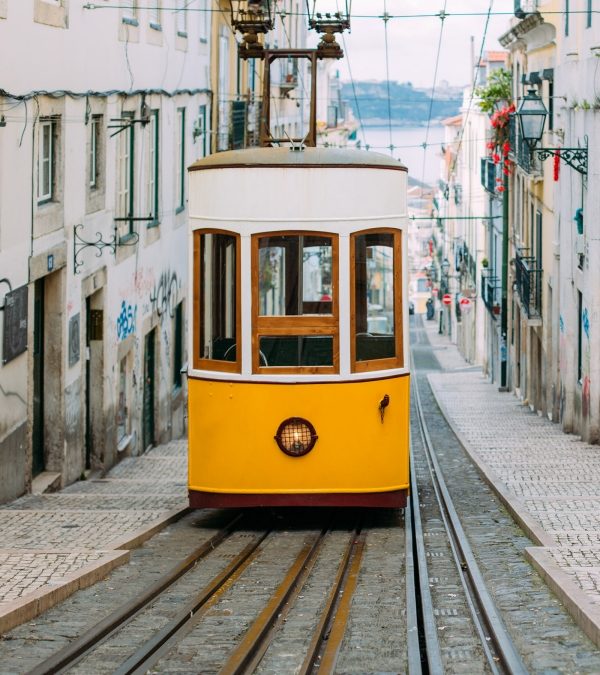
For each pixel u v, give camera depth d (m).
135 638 7.46
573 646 7.10
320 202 11.36
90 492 14.66
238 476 11.56
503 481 15.42
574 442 21.08
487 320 44.75
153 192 21.19
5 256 12.62
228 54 29.42
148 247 20.36
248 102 30.75
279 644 7.45
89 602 8.31
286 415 11.44
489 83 36.53
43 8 13.88
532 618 7.88
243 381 11.46
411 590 8.83
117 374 18.03
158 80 20.98
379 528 12.03
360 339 11.54
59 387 14.98
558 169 24.30
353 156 11.52
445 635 7.60
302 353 11.45
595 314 20.28
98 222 16.70
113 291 17.67
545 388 27.56
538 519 11.91
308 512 12.91
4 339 12.65
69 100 15.02
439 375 46.69
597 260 20.12
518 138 30.36
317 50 13.34
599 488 14.60
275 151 11.51
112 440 17.75
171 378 22.97
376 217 11.57
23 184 13.21
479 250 51.75
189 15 23.98
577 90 21.75
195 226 11.72
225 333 11.59
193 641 7.43
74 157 15.34
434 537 11.56
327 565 10.16
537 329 29.17
